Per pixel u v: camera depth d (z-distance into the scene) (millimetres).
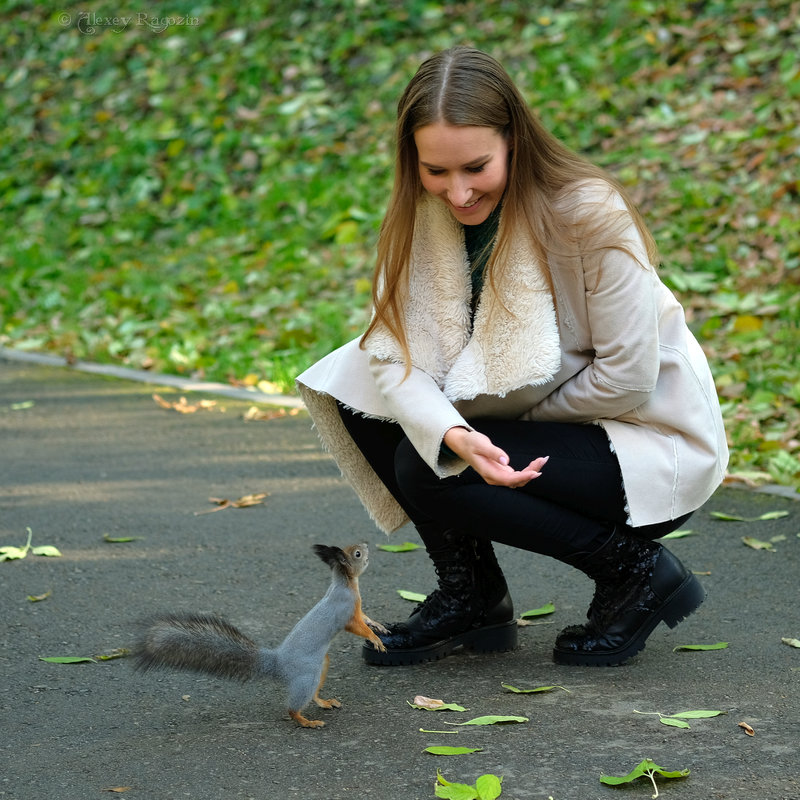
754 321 6742
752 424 5684
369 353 3164
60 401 7066
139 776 2596
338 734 2801
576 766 2559
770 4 10148
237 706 3006
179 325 8469
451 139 2836
